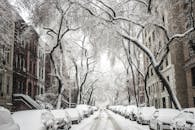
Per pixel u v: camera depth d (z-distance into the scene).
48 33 26.47
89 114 41.16
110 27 19.36
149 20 19.41
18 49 32.97
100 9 20.08
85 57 40.34
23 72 35.28
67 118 18.72
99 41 21.78
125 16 21.19
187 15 23.62
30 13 20.30
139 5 20.94
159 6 19.89
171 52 33.66
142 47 20.03
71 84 44.09
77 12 20.69
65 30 25.25
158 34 22.17
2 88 27.58
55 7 21.27
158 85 41.06
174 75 33.16
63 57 29.81
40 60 44.44
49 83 51.53
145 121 22.92
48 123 12.34
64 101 43.84
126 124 24.36
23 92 35.22
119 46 23.25
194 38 22.09
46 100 39.25
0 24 16.17
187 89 31.97
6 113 8.50
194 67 29.12
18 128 8.62
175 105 19.53
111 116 41.28
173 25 22.03
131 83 50.38
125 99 79.19
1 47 17.00
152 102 46.00
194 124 10.45
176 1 20.12
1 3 16.02
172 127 13.91
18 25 23.38
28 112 12.09
